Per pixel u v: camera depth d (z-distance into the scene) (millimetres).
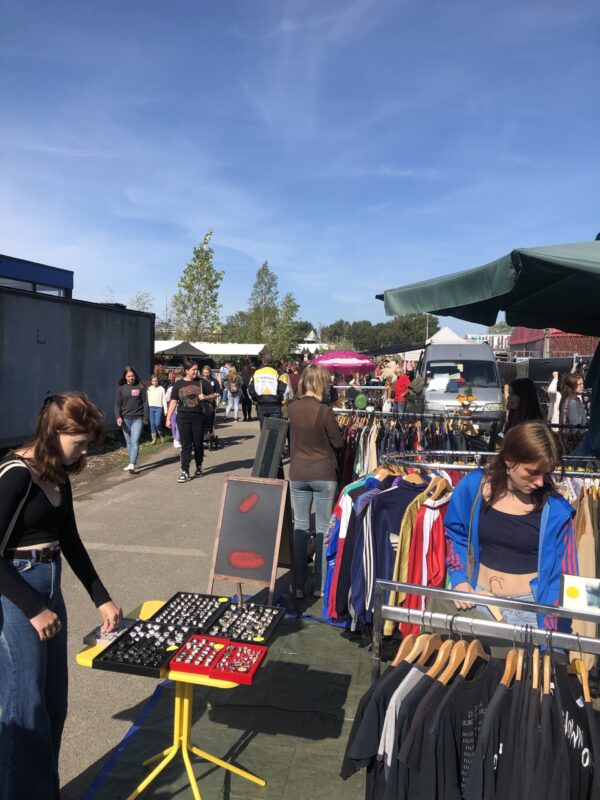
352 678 3771
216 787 2818
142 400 10273
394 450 6578
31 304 11289
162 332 42531
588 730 1975
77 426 2291
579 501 3607
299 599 5008
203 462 11398
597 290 4781
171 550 6371
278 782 2857
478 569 2871
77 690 3719
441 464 4281
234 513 3896
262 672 3842
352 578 3801
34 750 2213
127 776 2896
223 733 3223
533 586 2781
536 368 20406
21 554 2285
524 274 3598
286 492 3865
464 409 8969
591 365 5789
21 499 2258
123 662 2443
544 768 1806
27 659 2213
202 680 2389
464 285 3467
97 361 13375
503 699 1962
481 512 2846
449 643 2133
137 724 3312
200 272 32281
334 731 3248
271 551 3787
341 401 11453
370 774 2107
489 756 1896
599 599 2254
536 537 2768
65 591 5254
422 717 1909
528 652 2039
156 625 2773
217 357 39562
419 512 3514
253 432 16141
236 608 2979
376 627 2438
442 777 1904
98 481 9727
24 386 11141
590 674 3398
